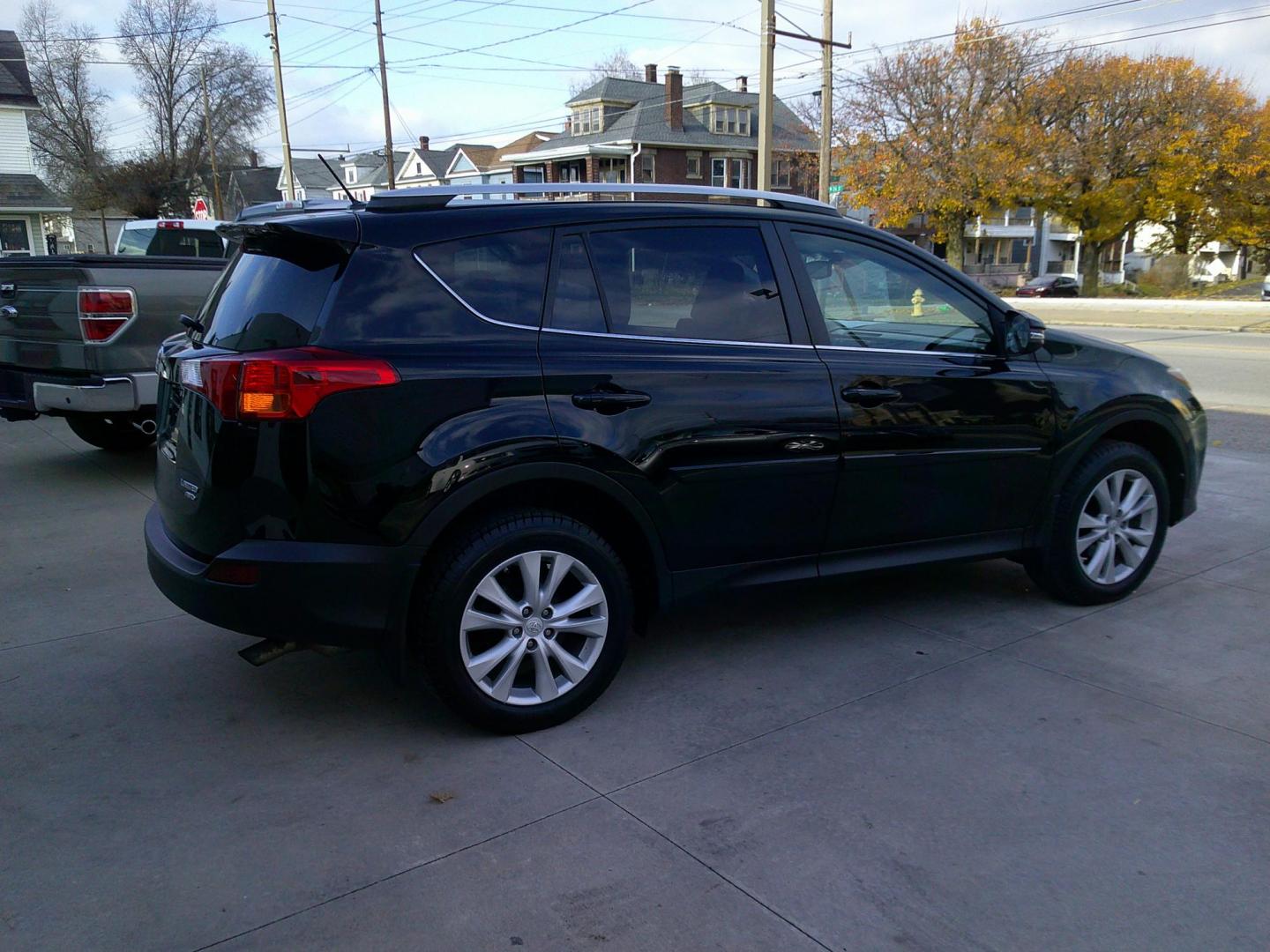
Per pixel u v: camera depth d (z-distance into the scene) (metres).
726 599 3.87
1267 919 2.50
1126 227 40.47
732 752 3.34
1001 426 4.22
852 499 3.95
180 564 3.28
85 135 52.78
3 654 4.16
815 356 3.85
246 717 3.60
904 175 38.78
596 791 3.10
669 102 54.56
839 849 2.79
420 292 3.23
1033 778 3.17
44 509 6.51
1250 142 36.91
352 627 3.13
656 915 2.51
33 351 7.05
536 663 3.42
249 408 3.02
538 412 3.29
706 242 3.76
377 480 3.08
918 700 3.72
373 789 3.11
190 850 2.78
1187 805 3.02
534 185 3.62
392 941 2.41
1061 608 4.70
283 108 31.75
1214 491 7.02
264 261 3.39
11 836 2.84
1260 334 22.16
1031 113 38.03
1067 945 2.41
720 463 3.63
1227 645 4.25
